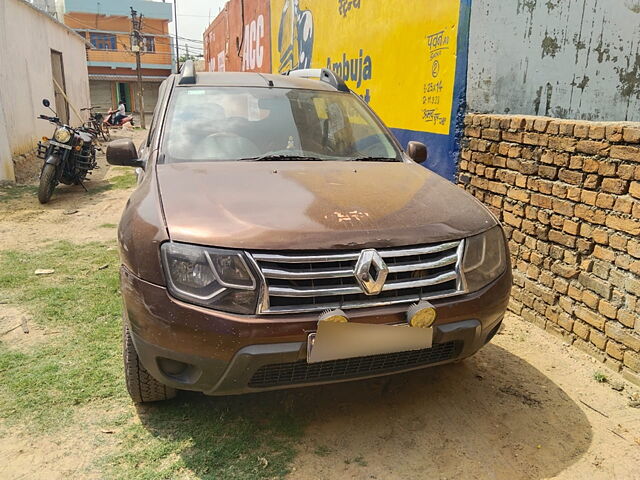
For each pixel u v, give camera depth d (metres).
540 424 2.80
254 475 2.39
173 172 3.01
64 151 7.94
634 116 3.67
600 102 3.84
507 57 4.34
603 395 3.05
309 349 2.26
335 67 7.85
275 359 2.26
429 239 2.47
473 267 2.57
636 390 3.06
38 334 3.69
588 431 2.74
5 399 2.92
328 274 2.29
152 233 2.41
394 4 5.81
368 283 2.32
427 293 2.47
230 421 2.77
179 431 2.69
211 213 2.46
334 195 2.73
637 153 2.98
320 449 2.58
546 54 4.09
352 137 3.75
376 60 6.38
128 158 3.57
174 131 3.44
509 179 4.05
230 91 3.84
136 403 2.89
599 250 3.29
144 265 2.37
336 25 7.71
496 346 3.60
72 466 2.45
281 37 11.14
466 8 4.52
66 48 16.28
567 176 3.49
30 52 11.48
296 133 3.58
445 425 2.78
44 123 12.40
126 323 2.57
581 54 3.89
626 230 3.08
